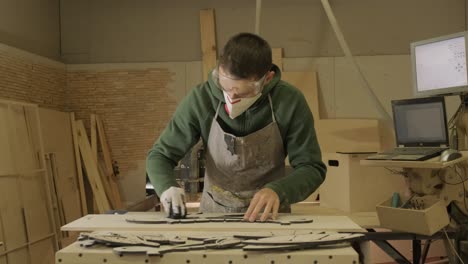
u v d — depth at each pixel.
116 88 4.24
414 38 4.07
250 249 1.12
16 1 3.63
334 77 4.12
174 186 1.60
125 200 4.22
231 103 1.55
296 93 1.68
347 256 1.10
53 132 3.82
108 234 1.29
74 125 4.12
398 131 2.73
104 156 4.16
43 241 3.41
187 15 4.22
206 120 1.71
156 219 1.51
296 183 1.54
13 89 3.48
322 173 1.65
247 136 1.67
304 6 4.15
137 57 4.24
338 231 1.32
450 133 2.73
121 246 1.18
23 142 3.35
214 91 1.63
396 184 3.02
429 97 2.56
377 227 2.57
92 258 1.14
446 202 2.48
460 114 2.64
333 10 4.13
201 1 4.21
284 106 1.65
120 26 4.24
